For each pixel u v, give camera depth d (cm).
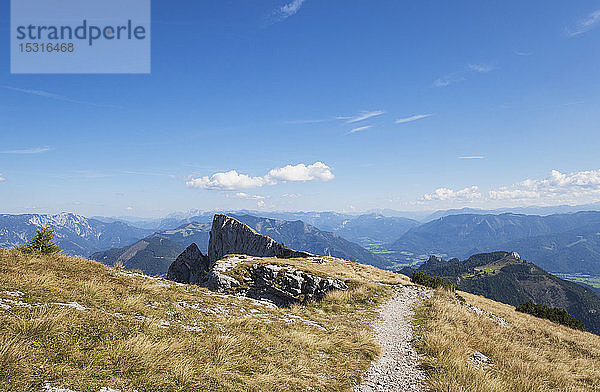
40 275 1405
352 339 1722
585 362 2277
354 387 1156
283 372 1078
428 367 1406
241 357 1088
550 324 4366
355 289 3628
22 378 653
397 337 1967
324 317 2239
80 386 686
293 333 1511
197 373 888
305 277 4334
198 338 1148
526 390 1307
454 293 4431
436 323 2262
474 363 1539
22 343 769
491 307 4378
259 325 1510
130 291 1567
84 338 895
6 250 1873
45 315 927
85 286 1370
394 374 1328
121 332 995
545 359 2028
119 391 713
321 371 1205
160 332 1094
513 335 2677
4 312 918
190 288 2080
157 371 835
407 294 3769
